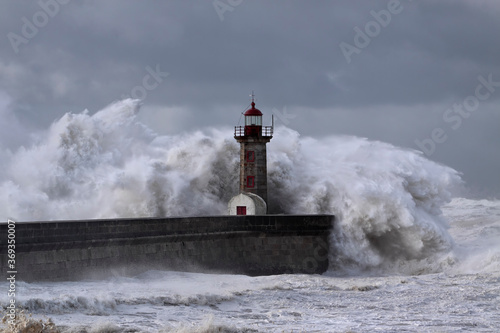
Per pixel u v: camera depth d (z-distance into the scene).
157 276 59.94
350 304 52.00
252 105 82.62
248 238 71.12
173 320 43.75
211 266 67.56
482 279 64.12
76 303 44.31
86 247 56.22
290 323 44.72
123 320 42.84
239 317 46.38
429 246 78.50
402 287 59.69
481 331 43.19
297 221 72.69
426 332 42.50
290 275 65.69
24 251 51.28
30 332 36.47
